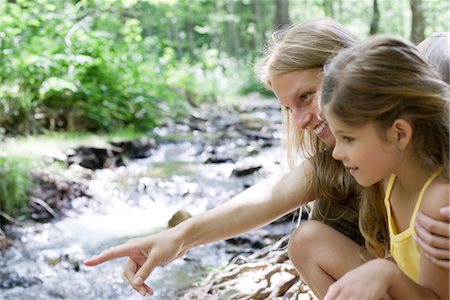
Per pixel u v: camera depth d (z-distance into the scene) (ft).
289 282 8.43
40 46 23.66
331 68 4.58
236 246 12.39
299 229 5.55
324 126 5.51
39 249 13.08
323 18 5.77
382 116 4.36
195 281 10.78
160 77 33.76
